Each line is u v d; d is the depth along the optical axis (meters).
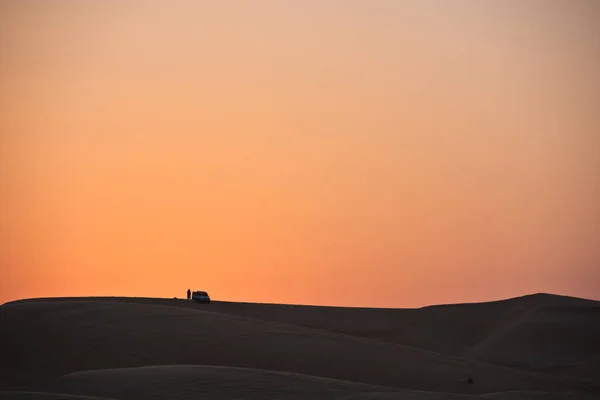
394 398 155.25
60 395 143.12
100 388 162.38
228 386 160.75
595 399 178.25
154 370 173.62
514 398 167.00
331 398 156.50
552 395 174.88
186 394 155.50
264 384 163.38
